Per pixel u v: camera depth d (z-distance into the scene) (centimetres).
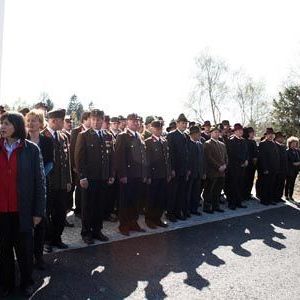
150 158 760
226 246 682
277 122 3123
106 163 639
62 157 577
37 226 505
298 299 482
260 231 804
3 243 438
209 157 935
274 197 1160
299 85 3142
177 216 848
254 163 1128
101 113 643
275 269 583
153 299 454
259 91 4241
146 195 777
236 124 1036
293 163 1196
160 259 588
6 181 428
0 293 439
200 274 542
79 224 746
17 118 427
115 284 486
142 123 905
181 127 848
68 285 473
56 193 575
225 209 1007
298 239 759
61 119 584
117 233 707
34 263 520
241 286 511
